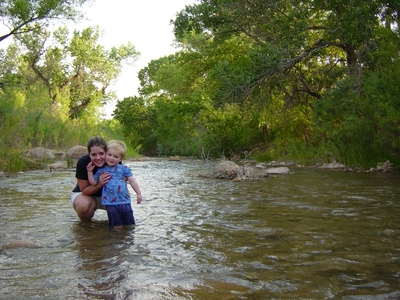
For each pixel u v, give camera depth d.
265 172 11.96
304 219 5.09
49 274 3.00
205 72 31.53
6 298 2.55
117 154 4.94
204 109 27.36
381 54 13.26
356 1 13.95
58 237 4.21
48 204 6.53
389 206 5.99
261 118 21.64
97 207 5.27
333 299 2.52
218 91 18.67
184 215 5.48
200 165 19.69
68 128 23.06
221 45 28.20
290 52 16.36
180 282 2.82
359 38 14.15
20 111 18.25
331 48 19.62
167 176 12.42
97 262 3.30
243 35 26.28
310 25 17.62
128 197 4.93
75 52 41.59
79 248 3.76
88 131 25.45
